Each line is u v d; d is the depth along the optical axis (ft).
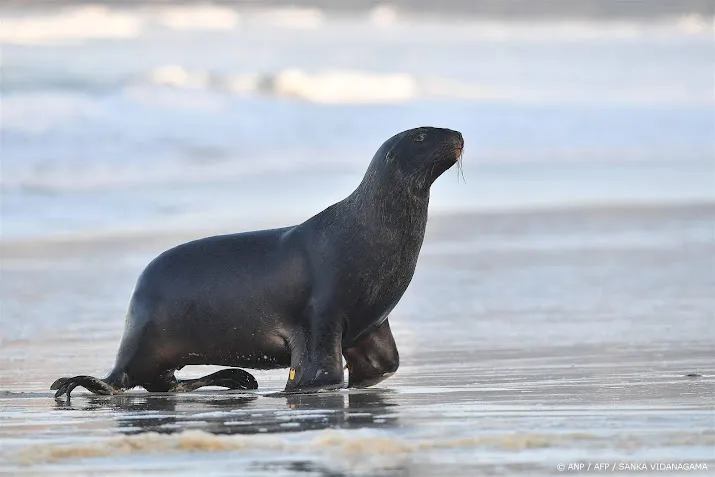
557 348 135.33
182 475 69.56
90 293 187.62
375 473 68.95
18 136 378.32
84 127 399.24
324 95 502.79
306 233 114.01
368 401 98.78
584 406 92.07
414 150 111.75
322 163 369.71
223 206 291.58
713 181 336.49
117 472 70.44
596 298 177.17
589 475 68.23
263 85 510.17
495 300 176.65
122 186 321.32
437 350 135.85
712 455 72.54
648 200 299.79
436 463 71.15
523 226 259.60
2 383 118.62
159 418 92.32
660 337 142.51
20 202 294.66
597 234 247.91
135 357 115.03
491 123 451.12
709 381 106.93
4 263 216.13
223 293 112.98
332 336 110.93
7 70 497.05
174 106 445.78
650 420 84.74
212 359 115.85
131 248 233.96
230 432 84.12
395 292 113.91
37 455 74.69
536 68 620.08
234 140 401.90
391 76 543.80
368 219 112.27
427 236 246.68
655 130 439.63
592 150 402.31
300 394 105.50
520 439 77.15
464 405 94.63
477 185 330.13
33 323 162.20
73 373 125.39
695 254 220.84
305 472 69.56
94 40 615.57
